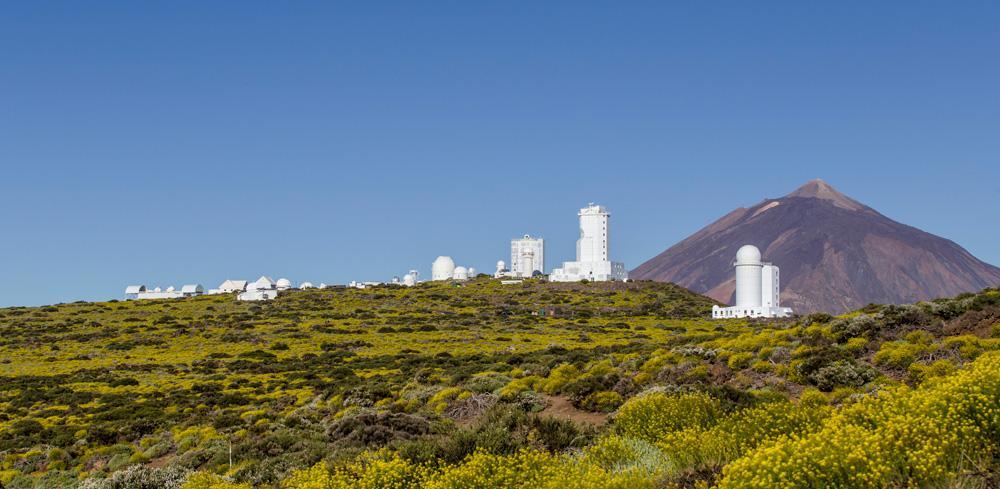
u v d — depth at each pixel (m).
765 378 33.19
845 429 15.02
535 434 26.16
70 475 40.16
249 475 29.73
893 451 14.34
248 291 159.62
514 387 39.91
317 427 41.03
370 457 25.45
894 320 35.78
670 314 118.50
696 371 35.00
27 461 43.59
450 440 24.77
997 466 14.04
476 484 19.67
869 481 13.58
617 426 25.27
